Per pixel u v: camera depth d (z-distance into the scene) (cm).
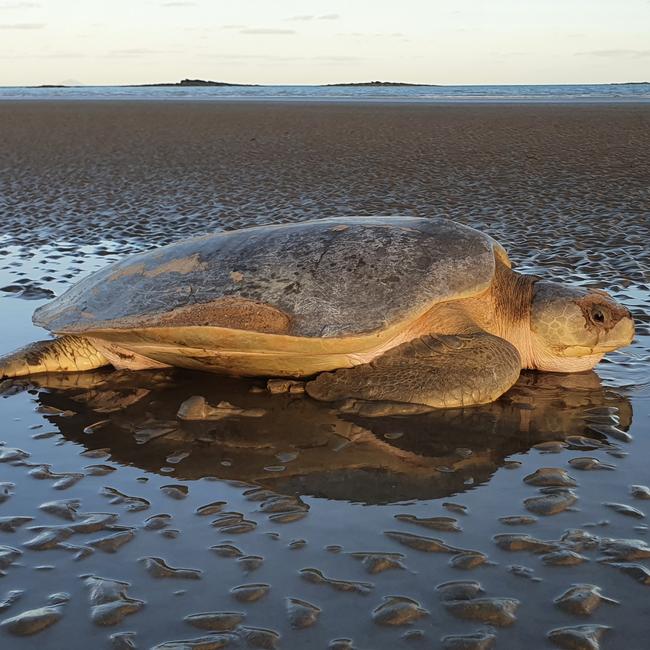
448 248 154
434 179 502
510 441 132
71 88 4541
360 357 151
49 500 113
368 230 157
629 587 92
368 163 593
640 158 582
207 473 121
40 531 105
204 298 149
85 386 160
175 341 149
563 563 96
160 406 148
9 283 241
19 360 165
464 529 104
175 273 157
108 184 505
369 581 94
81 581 94
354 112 1270
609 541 101
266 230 164
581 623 87
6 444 132
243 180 512
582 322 157
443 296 147
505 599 90
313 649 83
